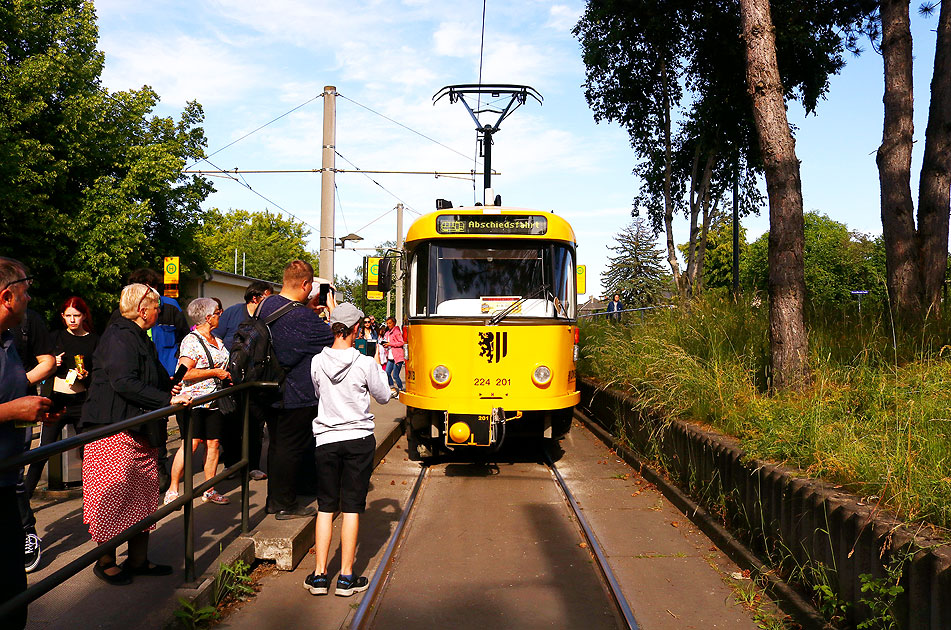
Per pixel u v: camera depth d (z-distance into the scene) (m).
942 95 8.55
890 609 3.47
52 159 21.47
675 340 9.38
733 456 5.76
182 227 26.62
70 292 22.45
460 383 8.68
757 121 6.95
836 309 8.63
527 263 9.02
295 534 5.27
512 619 4.50
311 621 4.31
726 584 4.99
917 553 3.34
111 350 4.22
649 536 6.11
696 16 18.42
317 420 4.84
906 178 8.70
